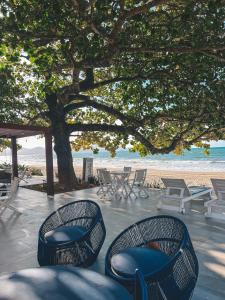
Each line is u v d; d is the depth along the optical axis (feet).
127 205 31.19
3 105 47.75
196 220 24.70
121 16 23.12
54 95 46.73
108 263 11.25
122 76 43.11
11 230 22.67
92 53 25.55
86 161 51.29
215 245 18.49
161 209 28.84
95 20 22.76
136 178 35.65
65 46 25.49
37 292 7.38
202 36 26.61
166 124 49.47
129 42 27.58
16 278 8.26
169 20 27.71
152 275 9.56
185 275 10.19
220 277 14.11
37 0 22.09
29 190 43.27
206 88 37.17
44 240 13.89
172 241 12.17
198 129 46.32
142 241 13.05
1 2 22.63
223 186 25.43
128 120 45.11
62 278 8.23
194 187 32.83
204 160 159.33
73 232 14.05
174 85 39.06
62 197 37.22
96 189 43.78
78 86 38.11
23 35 23.29
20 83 49.44
